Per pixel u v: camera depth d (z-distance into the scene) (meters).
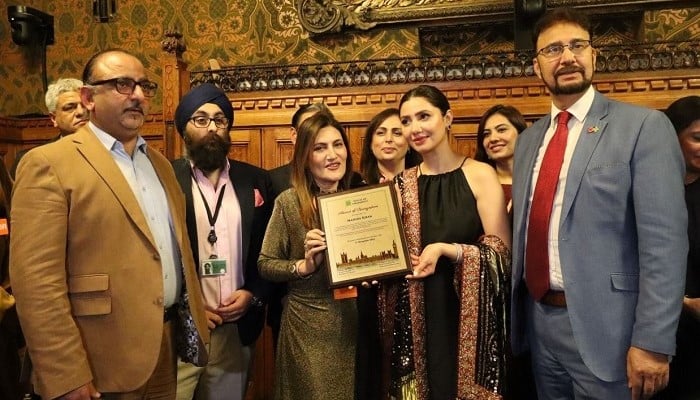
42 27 4.86
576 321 1.68
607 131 1.70
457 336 1.88
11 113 4.96
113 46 4.79
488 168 2.00
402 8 4.25
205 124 2.46
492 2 4.11
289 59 4.53
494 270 1.85
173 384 1.97
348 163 2.24
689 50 3.16
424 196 1.99
